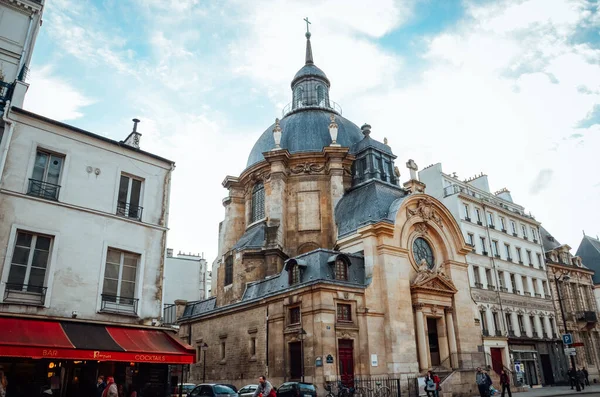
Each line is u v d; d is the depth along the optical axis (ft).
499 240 150.30
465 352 106.22
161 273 61.72
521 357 137.69
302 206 131.85
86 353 47.78
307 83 170.40
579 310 173.68
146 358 52.03
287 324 92.99
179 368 125.39
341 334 87.30
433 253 113.70
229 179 152.97
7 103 53.62
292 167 136.77
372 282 96.37
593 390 109.29
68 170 56.75
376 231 101.45
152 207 63.67
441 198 146.30
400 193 123.13
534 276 159.02
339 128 147.54
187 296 189.57
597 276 190.08
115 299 56.75
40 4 85.56
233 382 104.06
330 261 94.48
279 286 101.35
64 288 52.54
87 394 52.75
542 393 100.58
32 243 52.03
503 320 136.56
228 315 112.78
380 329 93.91
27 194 52.34
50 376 50.90
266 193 135.74
